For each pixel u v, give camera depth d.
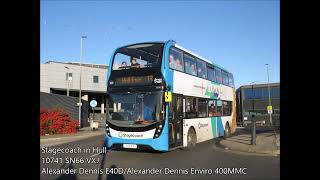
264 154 15.91
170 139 14.71
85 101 52.75
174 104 15.31
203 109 19.30
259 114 58.59
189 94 17.16
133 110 14.55
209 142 21.34
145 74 14.66
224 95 23.81
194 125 17.72
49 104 37.50
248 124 58.81
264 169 11.97
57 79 67.12
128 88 14.81
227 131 24.17
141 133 14.23
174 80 15.41
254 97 59.47
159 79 14.40
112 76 15.28
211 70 21.19
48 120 32.38
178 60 16.08
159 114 14.22
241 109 61.38
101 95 77.50
